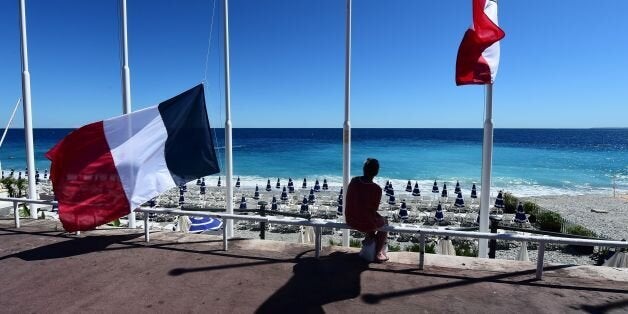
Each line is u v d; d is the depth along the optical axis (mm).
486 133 5668
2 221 6797
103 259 4949
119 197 5574
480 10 5293
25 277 4398
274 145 74188
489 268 4660
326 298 3891
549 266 4699
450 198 24047
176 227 11578
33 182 7719
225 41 6934
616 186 31609
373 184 4688
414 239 14148
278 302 3807
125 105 7031
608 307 3705
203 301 3828
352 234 14812
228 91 6973
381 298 3895
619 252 6137
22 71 7523
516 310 3648
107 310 3645
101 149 5637
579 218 19859
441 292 4023
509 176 36469
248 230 15586
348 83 6164
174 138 6039
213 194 25578
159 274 4480
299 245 5531
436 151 60750
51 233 6066
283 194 21484
